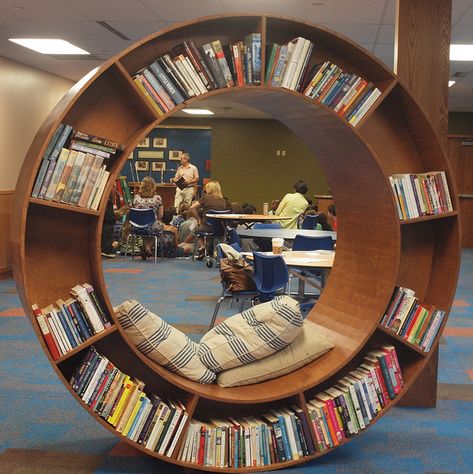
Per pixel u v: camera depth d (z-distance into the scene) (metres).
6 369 4.85
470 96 14.42
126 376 3.17
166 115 3.11
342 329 3.78
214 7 7.51
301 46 3.33
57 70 11.77
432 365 4.22
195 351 3.53
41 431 3.74
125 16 7.99
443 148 3.72
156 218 11.53
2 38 9.20
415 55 4.10
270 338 3.52
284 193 20.00
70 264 3.21
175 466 3.36
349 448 3.62
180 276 9.59
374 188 3.61
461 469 3.36
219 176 20.17
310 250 7.02
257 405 3.59
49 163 2.88
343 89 3.41
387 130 3.77
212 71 3.18
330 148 3.77
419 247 3.91
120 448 3.55
